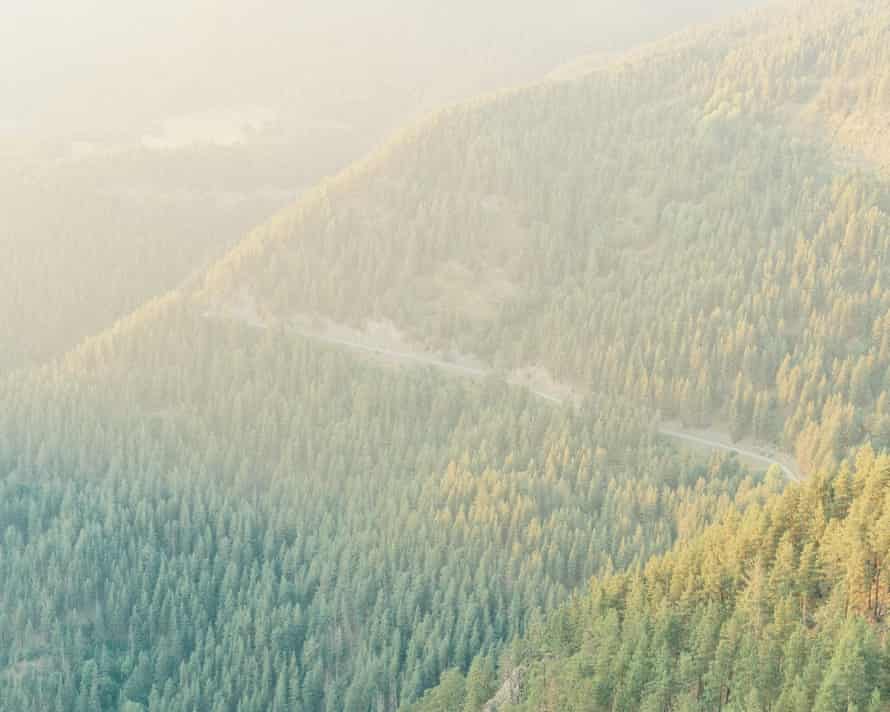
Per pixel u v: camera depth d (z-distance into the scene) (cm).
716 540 15262
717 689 12925
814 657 12375
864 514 13800
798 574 13875
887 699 11925
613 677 13675
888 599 13138
